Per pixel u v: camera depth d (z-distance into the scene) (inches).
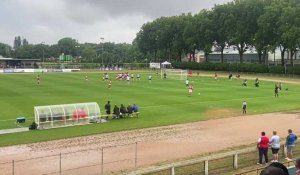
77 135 1509.6
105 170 1048.2
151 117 1935.3
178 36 7071.9
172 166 935.7
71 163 1117.7
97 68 7076.8
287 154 1130.7
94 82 3939.5
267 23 4958.2
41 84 3661.4
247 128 1695.4
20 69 5856.3
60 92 2977.4
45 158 1170.6
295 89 3444.9
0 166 1080.8
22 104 2320.4
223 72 5900.6
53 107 1697.8
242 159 1109.1
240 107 2322.8
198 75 5290.4
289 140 1127.6
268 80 4456.2
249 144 1376.7
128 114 1945.1
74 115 1729.8
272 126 1747.0
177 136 1514.5
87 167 1077.1
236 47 6195.9
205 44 6259.8
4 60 7500.0
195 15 6702.8
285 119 1934.1
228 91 3189.0
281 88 3464.6
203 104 2412.6
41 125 1644.9
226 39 6018.7
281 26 4739.2
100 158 1174.3
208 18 6151.6
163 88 3358.8
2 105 2273.6
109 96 2751.0
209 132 1599.4
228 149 1291.8
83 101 2477.9
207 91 3164.4
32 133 1544.0
